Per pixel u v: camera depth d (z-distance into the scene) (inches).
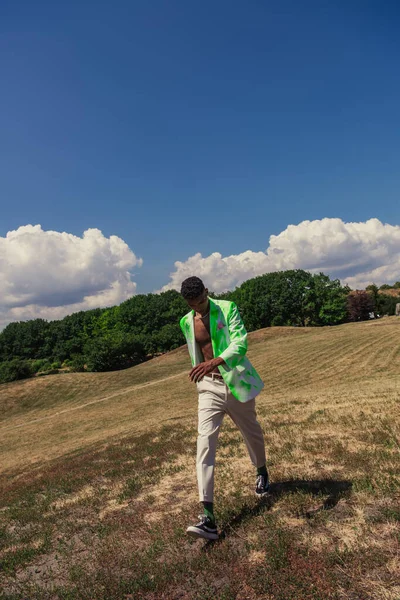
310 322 3262.8
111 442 431.5
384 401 344.8
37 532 171.5
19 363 2635.3
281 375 1196.5
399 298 3713.1
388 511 123.5
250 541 122.0
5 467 657.6
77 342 3661.4
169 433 378.6
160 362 2314.2
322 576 98.4
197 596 100.9
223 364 134.2
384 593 89.8
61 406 1604.3
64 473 307.6
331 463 180.9
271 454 211.2
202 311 142.5
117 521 161.3
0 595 121.6
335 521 125.0
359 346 1433.3
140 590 108.2
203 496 126.6
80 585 116.7
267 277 3326.8
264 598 95.7
